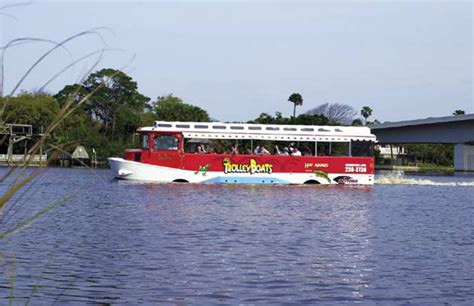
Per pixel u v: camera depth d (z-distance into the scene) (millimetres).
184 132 53281
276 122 112125
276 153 55344
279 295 13977
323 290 14570
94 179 61406
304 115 122375
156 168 53031
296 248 20844
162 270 16531
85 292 13922
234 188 49438
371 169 56406
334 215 32312
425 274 16672
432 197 48656
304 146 56469
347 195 46750
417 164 185500
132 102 131500
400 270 17203
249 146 55594
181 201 38031
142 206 34844
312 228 26562
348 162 56062
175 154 53250
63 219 28094
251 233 24391
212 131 53656
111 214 30594
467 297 14039
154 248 20156
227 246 20906
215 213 31672
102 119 129625
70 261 17625
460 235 25234
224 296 13789
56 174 73688
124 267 16844
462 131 107062
